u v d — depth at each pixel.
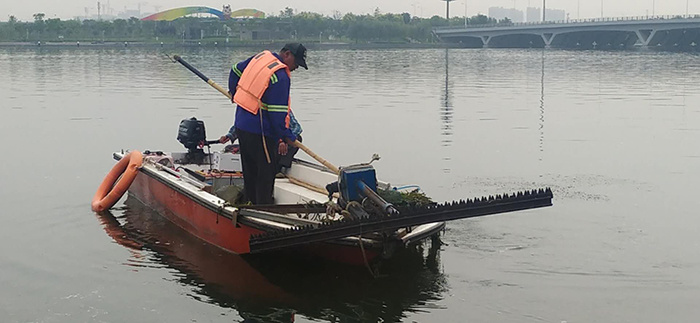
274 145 6.89
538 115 16.48
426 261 6.61
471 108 17.81
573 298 5.83
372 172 6.25
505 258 6.68
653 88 24.06
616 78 29.41
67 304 5.75
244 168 7.02
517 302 5.76
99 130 13.79
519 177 9.97
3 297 5.86
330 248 6.21
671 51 73.31
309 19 96.25
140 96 19.73
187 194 7.20
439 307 5.69
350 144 12.48
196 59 43.81
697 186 9.36
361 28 94.88
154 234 7.45
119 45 70.19
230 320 5.48
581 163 10.91
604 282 6.14
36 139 12.73
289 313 5.61
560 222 7.73
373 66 38.66
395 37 98.69
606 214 8.03
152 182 8.19
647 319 5.46
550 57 55.81
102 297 5.89
